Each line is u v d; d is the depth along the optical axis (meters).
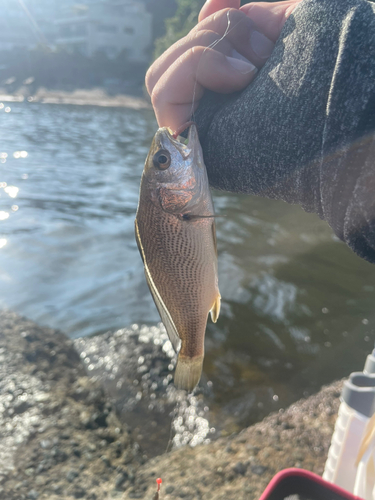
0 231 1.47
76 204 1.89
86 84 12.55
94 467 0.50
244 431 0.58
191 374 0.26
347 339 0.90
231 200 2.10
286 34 0.20
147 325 0.90
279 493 0.20
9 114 6.48
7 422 0.56
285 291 1.12
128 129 5.49
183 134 0.24
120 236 1.49
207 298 0.26
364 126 0.16
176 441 0.59
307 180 0.19
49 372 0.69
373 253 0.17
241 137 0.21
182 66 0.23
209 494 0.46
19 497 0.45
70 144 3.78
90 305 1.00
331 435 0.55
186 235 0.25
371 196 0.16
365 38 0.16
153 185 0.24
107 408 0.63
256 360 0.81
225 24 0.23
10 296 1.03
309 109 0.18
